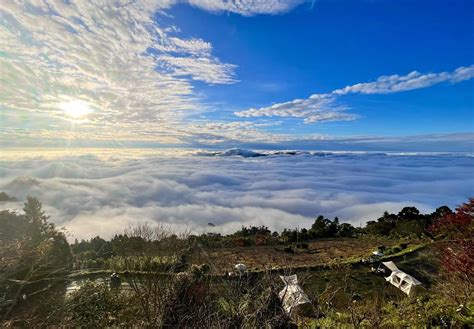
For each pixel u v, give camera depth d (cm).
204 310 635
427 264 2081
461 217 913
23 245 905
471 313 816
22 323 795
